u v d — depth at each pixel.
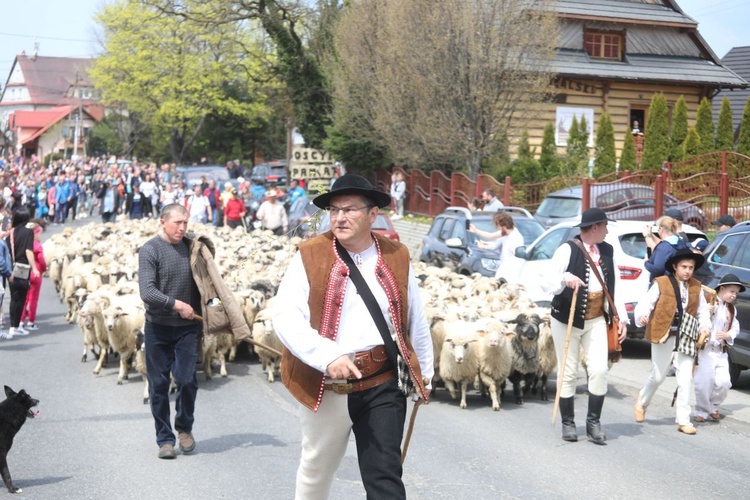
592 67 31.91
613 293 7.91
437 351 10.16
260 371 11.39
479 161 27.23
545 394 10.12
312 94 37.31
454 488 6.57
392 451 4.32
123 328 10.21
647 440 8.16
